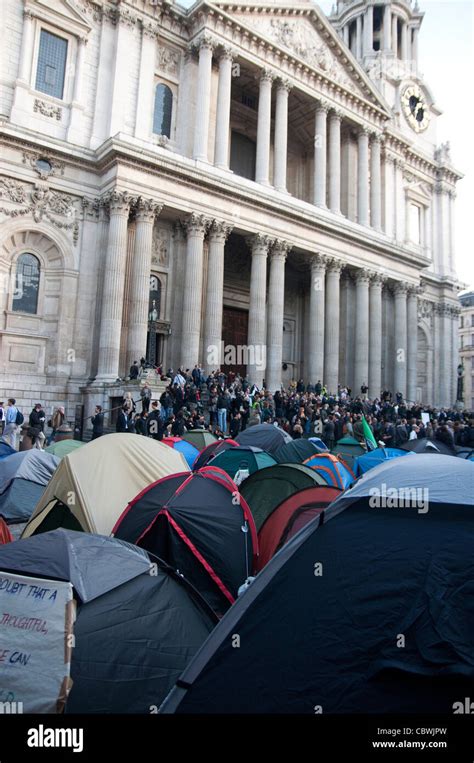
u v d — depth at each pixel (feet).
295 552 17.88
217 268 111.65
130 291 103.81
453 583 16.11
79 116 106.11
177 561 27.48
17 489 46.24
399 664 14.34
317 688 14.53
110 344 97.35
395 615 15.67
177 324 111.86
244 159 147.84
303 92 135.33
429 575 16.38
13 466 47.24
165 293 113.19
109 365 97.04
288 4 130.82
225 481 31.73
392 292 154.92
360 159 150.71
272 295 122.01
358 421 81.82
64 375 100.17
